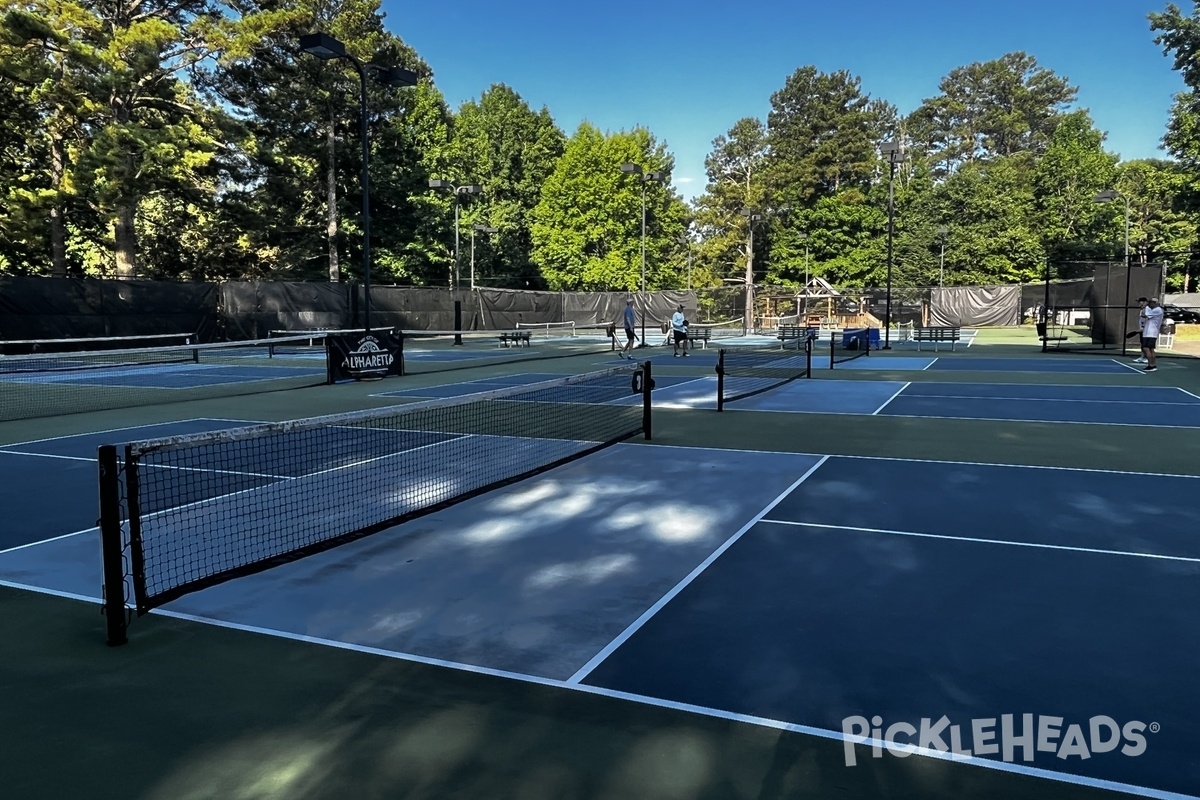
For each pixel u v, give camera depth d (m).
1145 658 3.73
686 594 4.60
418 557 5.32
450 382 17.34
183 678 3.60
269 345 27.11
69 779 2.83
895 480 7.54
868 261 63.16
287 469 8.15
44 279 25.16
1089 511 6.38
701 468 8.13
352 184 44.66
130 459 4.20
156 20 28.66
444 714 3.26
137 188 28.81
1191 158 38.75
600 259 58.66
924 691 3.42
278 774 2.85
